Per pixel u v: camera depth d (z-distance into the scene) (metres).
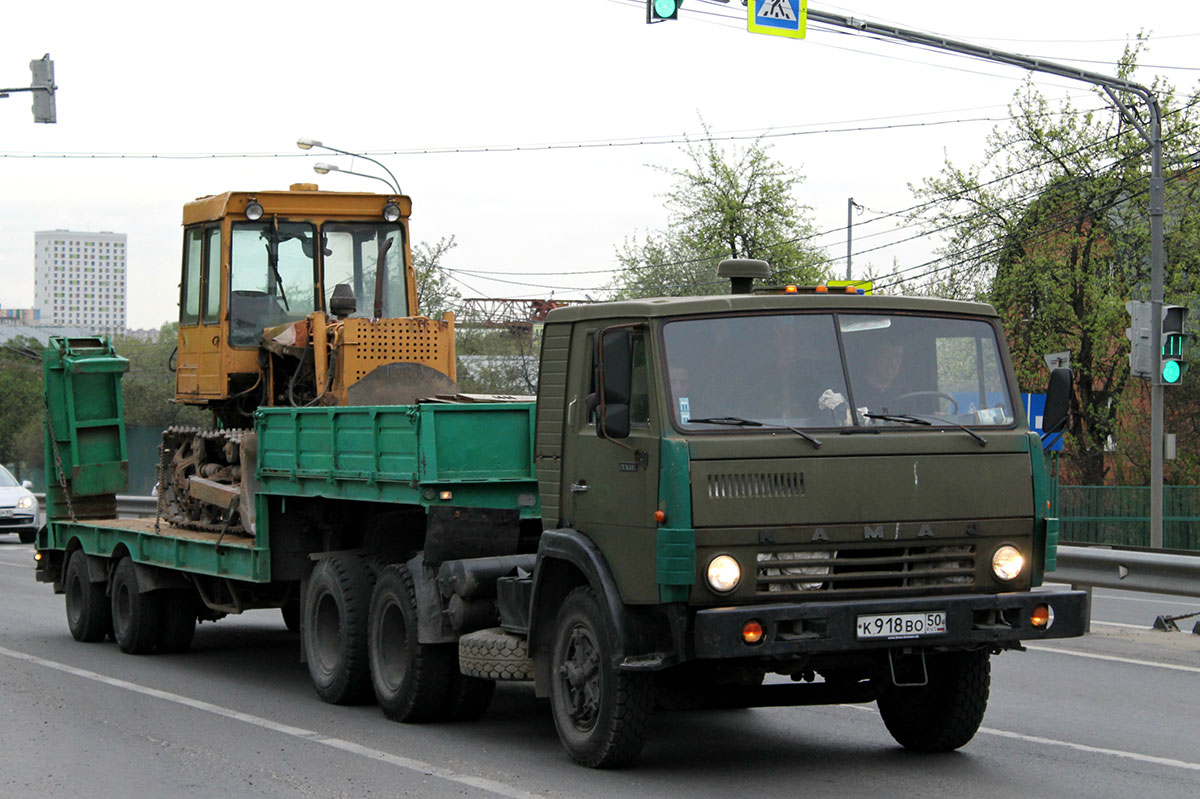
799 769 8.20
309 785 7.89
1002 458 7.82
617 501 7.82
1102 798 7.41
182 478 13.84
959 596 7.55
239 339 13.42
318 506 11.43
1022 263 38.00
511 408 9.51
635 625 7.71
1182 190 36.94
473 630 9.43
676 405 7.52
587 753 8.05
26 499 31.48
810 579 7.43
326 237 13.69
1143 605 17.66
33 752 8.98
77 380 16.45
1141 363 21.86
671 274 45.59
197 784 7.98
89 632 15.23
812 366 7.75
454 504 9.33
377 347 12.07
